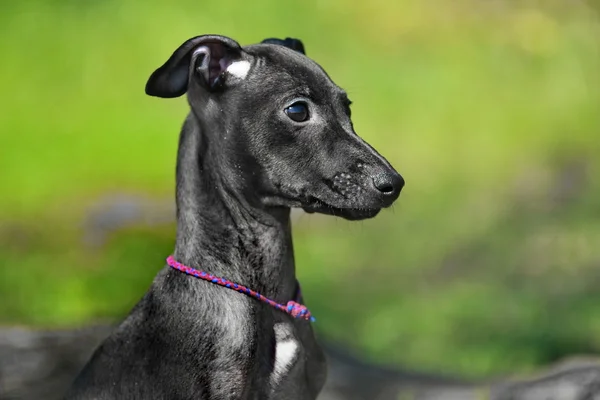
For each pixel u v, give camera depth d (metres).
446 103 20.45
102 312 11.67
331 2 22.27
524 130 20.20
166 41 20.42
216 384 5.16
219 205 5.38
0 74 19.17
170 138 17.98
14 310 11.80
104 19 20.89
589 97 21.42
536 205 17.36
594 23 23.62
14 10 20.88
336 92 5.41
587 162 18.94
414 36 22.30
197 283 5.31
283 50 5.46
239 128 5.32
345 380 9.61
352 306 13.63
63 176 16.53
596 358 8.91
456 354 12.19
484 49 22.38
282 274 5.51
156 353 5.28
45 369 8.52
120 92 19.17
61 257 13.50
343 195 5.24
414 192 17.81
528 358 12.07
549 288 14.16
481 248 15.78
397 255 15.50
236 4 21.52
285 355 5.37
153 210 15.49
